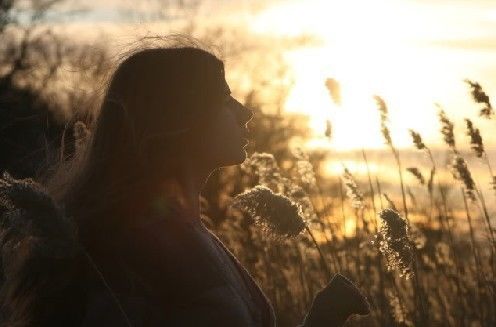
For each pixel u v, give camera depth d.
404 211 8.36
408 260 4.27
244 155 3.24
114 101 3.15
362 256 8.62
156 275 2.91
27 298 3.06
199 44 3.31
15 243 3.11
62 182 3.20
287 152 18.88
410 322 7.85
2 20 19.50
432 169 8.84
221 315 2.86
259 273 9.32
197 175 3.19
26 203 2.95
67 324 3.03
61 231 2.96
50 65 17.39
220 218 9.93
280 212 3.94
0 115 14.39
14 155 7.95
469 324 8.27
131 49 3.28
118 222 3.04
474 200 8.39
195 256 2.92
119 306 2.93
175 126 3.11
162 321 2.88
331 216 8.84
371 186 8.84
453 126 8.29
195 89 3.13
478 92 8.21
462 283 8.45
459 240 8.95
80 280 3.02
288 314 9.09
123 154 3.11
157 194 3.09
